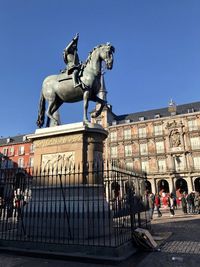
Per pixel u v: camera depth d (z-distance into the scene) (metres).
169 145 44.94
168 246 6.20
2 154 52.25
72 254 5.09
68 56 7.85
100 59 7.45
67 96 7.75
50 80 8.06
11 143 56.09
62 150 7.07
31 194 7.03
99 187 6.50
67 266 4.64
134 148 47.44
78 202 5.98
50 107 7.92
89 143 6.97
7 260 5.11
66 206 6.35
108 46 7.29
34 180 7.18
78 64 7.82
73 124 7.08
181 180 43.69
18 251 5.54
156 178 44.62
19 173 7.12
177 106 50.31
